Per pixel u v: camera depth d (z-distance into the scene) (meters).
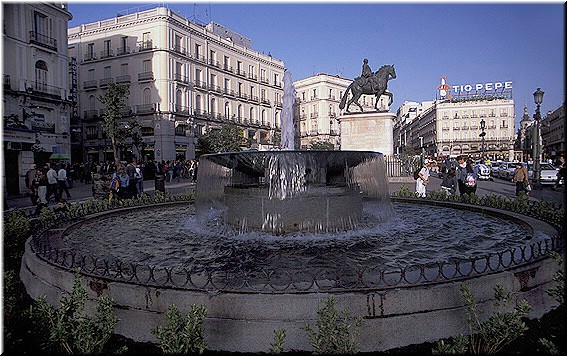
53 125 33.47
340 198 7.25
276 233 7.03
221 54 54.06
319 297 3.44
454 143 83.06
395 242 6.45
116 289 3.81
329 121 70.62
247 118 58.75
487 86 85.94
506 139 80.19
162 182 17.30
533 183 20.64
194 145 48.69
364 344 3.42
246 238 6.83
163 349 2.91
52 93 33.31
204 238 6.96
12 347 3.17
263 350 3.40
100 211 9.29
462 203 9.91
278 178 7.02
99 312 3.33
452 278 3.79
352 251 5.86
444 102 86.19
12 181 19.62
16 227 6.63
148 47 45.34
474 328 3.54
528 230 6.81
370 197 8.93
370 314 3.47
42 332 3.24
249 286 3.77
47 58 32.94
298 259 5.41
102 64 48.06
